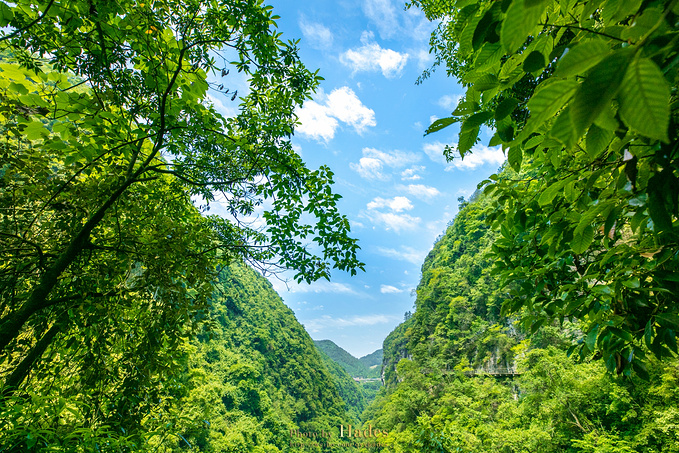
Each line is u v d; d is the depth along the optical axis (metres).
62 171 2.94
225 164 4.18
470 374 38.06
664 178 0.77
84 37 2.56
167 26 3.10
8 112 2.38
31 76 2.53
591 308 1.68
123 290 3.14
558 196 1.87
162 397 3.71
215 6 3.39
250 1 3.23
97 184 3.03
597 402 15.02
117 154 2.97
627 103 0.29
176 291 3.15
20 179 2.69
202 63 3.17
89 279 3.01
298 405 66.69
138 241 3.17
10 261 2.98
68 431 2.30
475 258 52.78
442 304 55.75
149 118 3.25
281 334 82.81
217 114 3.55
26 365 2.87
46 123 2.79
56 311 2.90
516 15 0.42
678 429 10.97
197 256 3.59
